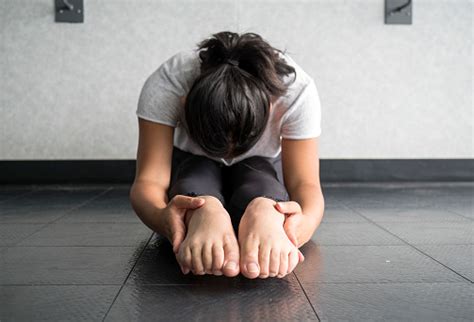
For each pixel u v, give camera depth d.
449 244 1.31
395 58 3.05
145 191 1.14
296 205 1.02
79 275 1.01
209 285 0.94
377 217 1.76
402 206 2.05
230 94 0.87
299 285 0.94
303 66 3.03
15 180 2.97
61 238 1.38
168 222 0.99
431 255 1.19
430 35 3.05
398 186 2.85
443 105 3.09
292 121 1.21
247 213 0.96
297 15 3.01
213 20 2.99
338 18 3.02
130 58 2.97
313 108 1.21
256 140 0.93
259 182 1.12
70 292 0.90
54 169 2.97
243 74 0.91
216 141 0.90
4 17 2.92
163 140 1.21
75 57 2.96
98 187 2.80
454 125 3.11
